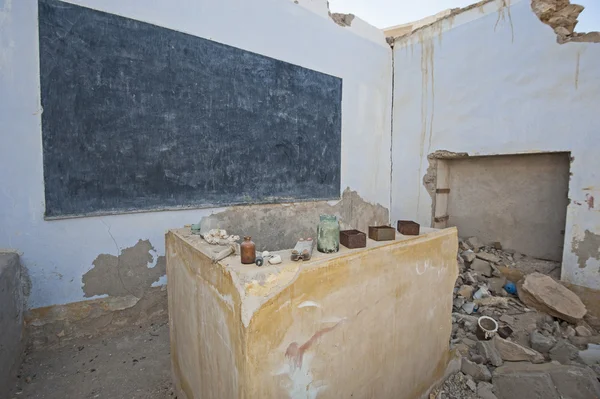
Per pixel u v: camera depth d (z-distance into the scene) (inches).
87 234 96.5
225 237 58.7
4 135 84.0
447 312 76.2
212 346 48.9
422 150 180.2
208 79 118.9
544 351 92.8
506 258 149.7
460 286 137.8
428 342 70.8
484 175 164.6
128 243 103.7
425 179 178.9
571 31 128.9
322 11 158.9
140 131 103.9
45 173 89.2
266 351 39.9
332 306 48.5
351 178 178.5
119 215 101.5
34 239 88.8
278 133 143.2
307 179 157.0
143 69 103.4
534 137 134.6
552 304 113.8
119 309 102.8
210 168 121.4
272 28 138.5
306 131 154.8
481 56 151.5
